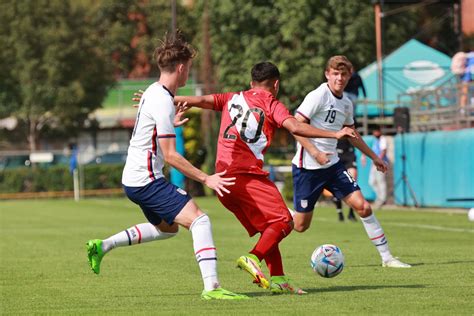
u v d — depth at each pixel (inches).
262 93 829.2
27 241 1567.4
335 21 3954.2
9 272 1061.1
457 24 3592.5
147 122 762.2
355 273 971.9
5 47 4734.3
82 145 5831.7
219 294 767.7
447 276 932.0
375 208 2459.4
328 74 986.7
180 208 767.1
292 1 3895.2
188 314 686.5
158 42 794.2
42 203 3405.5
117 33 6136.8
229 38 4126.5
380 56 3218.5
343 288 847.1
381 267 1027.9
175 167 748.6
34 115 4778.5
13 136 5251.0
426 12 4281.5
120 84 5826.8
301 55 3981.3
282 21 3949.3
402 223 1792.6
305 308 711.7
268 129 820.6
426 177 2361.0
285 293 811.4
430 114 2443.4
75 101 4766.2
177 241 1508.4
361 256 1162.6
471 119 2208.4
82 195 3897.6
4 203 3518.7
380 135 2433.6
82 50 4820.4
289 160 4069.9
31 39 4704.7
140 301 784.3
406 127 2465.6
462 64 2407.7
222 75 4141.2
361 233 1594.5
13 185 3885.3
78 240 1578.5
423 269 1000.2
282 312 690.2
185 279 959.0
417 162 2407.7
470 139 2133.4
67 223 2110.0
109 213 2566.4
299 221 1031.6
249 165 815.7
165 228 828.0
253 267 772.0
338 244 1359.5
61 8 4773.6
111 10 6289.4
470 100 2257.6
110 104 5969.5
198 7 4461.1
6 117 4904.0
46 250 1375.5
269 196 810.2
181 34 778.8
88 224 2058.3
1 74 4778.5
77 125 5206.7
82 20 4872.0
